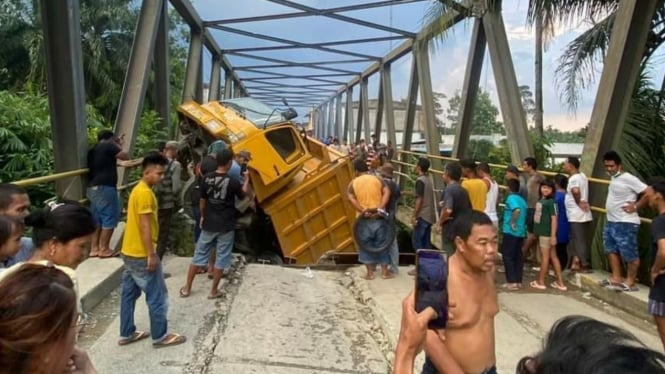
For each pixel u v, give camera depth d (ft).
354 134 101.19
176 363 14.64
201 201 20.75
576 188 23.35
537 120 51.03
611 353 3.41
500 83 32.45
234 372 14.38
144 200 14.76
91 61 58.08
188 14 47.42
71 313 4.42
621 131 23.21
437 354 7.27
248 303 20.68
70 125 22.72
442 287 6.13
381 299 21.24
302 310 20.33
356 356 16.11
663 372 3.29
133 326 15.85
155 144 37.50
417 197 26.14
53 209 8.91
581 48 32.22
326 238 33.58
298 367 15.03
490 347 8.00
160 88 39.91
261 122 34.68
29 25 59.72
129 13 62.23
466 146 40.01
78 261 8.96
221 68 72.69
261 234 34.50
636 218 20.59
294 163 32.22
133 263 15.02
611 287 21.12
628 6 21.93
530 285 23.95
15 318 4.06
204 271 24.54
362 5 49.03
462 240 7.81
